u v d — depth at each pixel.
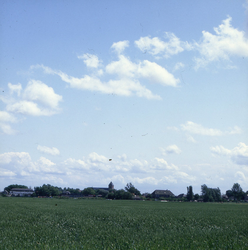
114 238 15.52
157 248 12.59
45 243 13.78
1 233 17.38
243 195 195.88
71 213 35.75
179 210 50.22
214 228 21.45
